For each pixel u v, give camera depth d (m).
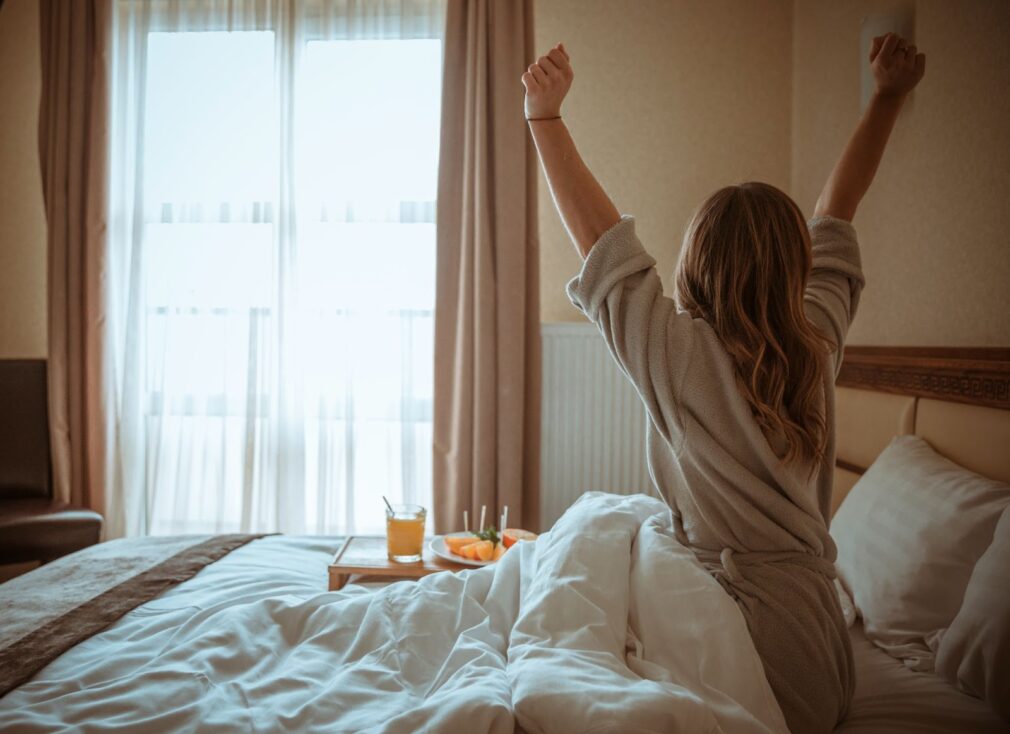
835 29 2.46
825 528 1.00
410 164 3.03
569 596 0.95
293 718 0.85
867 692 1.14
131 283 3.04
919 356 1.71
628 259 0.98
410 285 3.04
